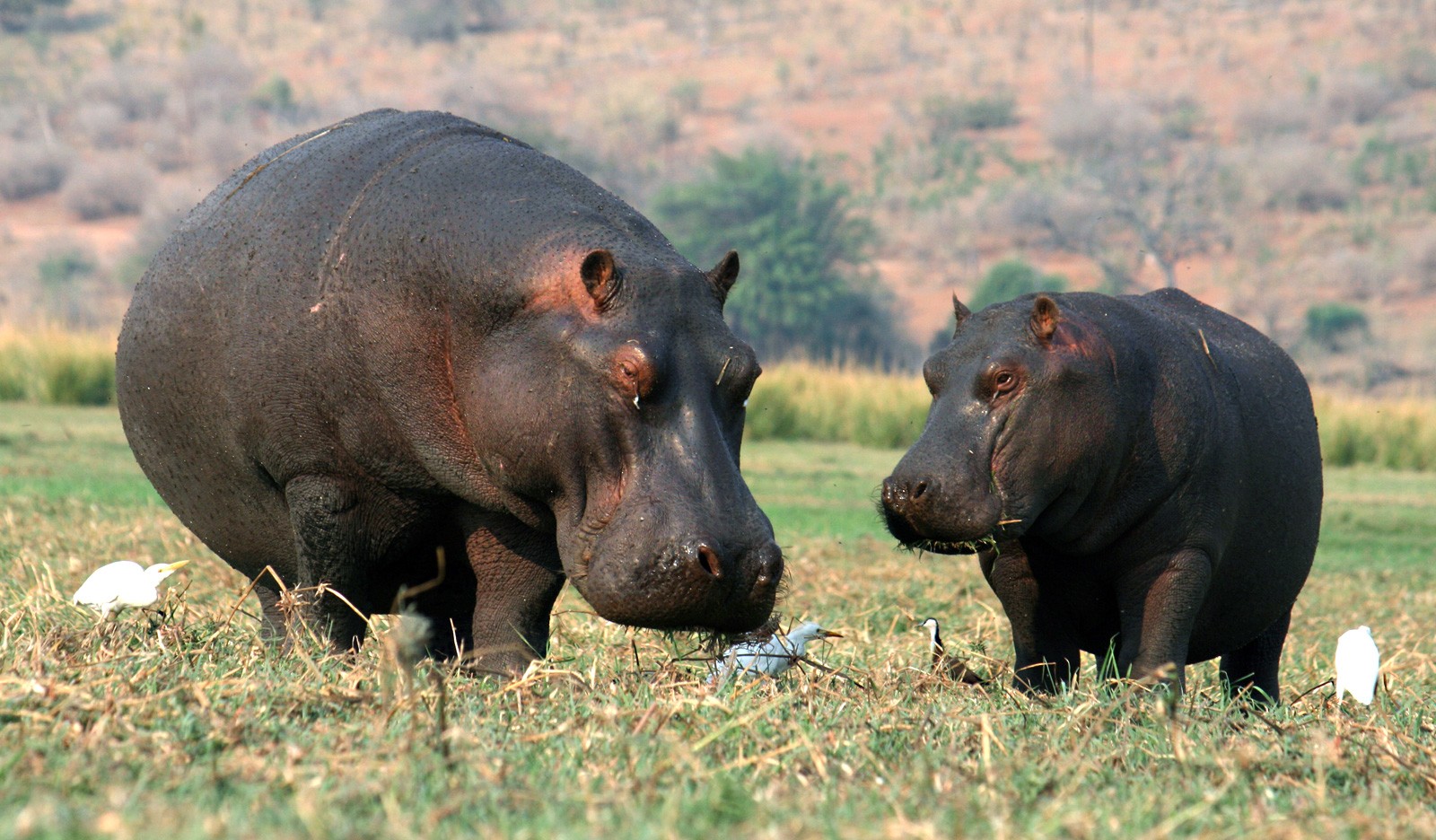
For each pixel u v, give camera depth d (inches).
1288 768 657.6
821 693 785.6
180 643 790.5
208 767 553.6
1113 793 596.7
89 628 825.5
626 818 514.6
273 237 849.5
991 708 758.5
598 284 741.9
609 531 716.0
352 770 554.3
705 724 669.9
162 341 893.2
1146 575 922.1
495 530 836.6
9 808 498.6
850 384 3708.2
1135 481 904.9
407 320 797.9
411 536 852.0
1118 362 897.5
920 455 860.6
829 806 547.5
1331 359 7839.6
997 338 885.2
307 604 850.1
